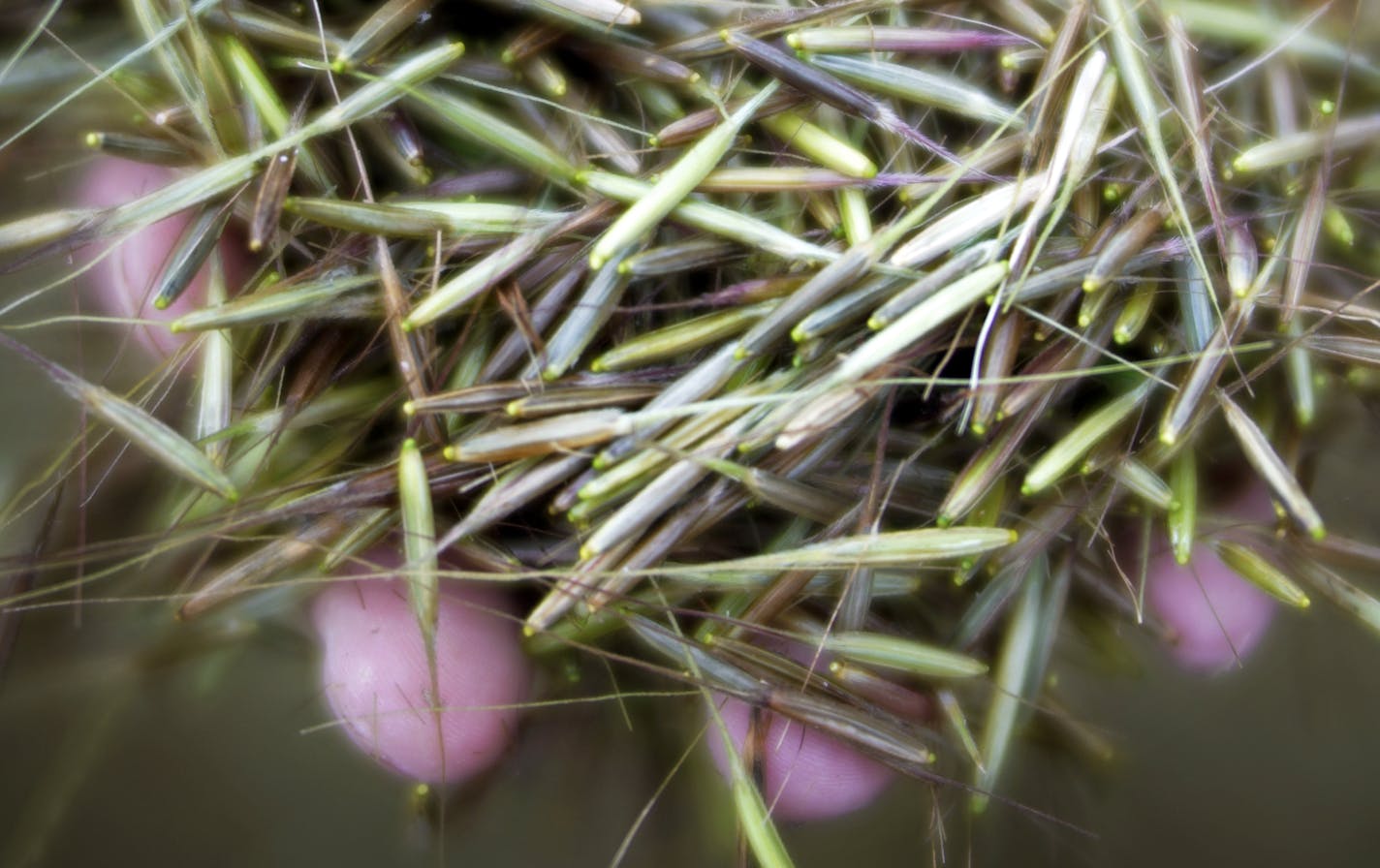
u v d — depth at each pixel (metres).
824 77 0.20
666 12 0.20
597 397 0.19
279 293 0.19
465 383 0.20
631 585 0.20
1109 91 0.20
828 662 0.21
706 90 0.20
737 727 0.21
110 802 0.22
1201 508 0.21
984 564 0.21
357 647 0.21
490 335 0.20
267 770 0.22
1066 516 0.20
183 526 0.20
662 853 0.22
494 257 0.20
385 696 0.21
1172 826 0.22
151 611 0.21
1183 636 0.22
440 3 0.20
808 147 0.20
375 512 0.20
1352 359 0.20
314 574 0.20
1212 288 0.20
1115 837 0.22
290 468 0.20
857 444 0.20
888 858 0.22
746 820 0.20
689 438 0.19
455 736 0.22
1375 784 0.23
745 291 0.20
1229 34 0.21
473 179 0.20
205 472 0.19
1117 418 0.20
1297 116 0.21
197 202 0.20
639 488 0.19
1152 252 0.20
